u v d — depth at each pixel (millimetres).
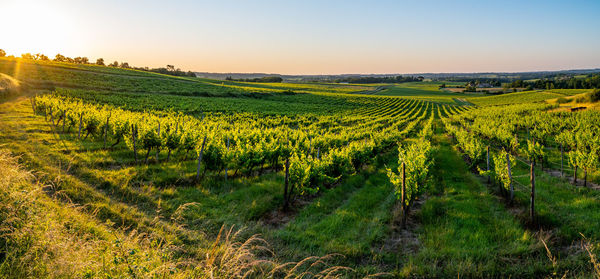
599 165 13188
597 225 8430
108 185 10000
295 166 10117
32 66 82812
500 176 11500
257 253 6887
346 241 7742
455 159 20562
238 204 9836
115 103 45844
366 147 16656
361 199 11320
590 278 6039
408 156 13523
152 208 8703
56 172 10039
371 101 94875
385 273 6445
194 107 50562
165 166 13539
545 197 11062
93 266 4023
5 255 4414
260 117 46219
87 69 97062
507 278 6367
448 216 9633
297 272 6199
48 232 4723
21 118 23547
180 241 6734
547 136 28219
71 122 20172
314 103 84938
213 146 12523
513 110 60531
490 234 8258
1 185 5906
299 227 8539
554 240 7910
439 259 7035
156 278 4297
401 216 9445
